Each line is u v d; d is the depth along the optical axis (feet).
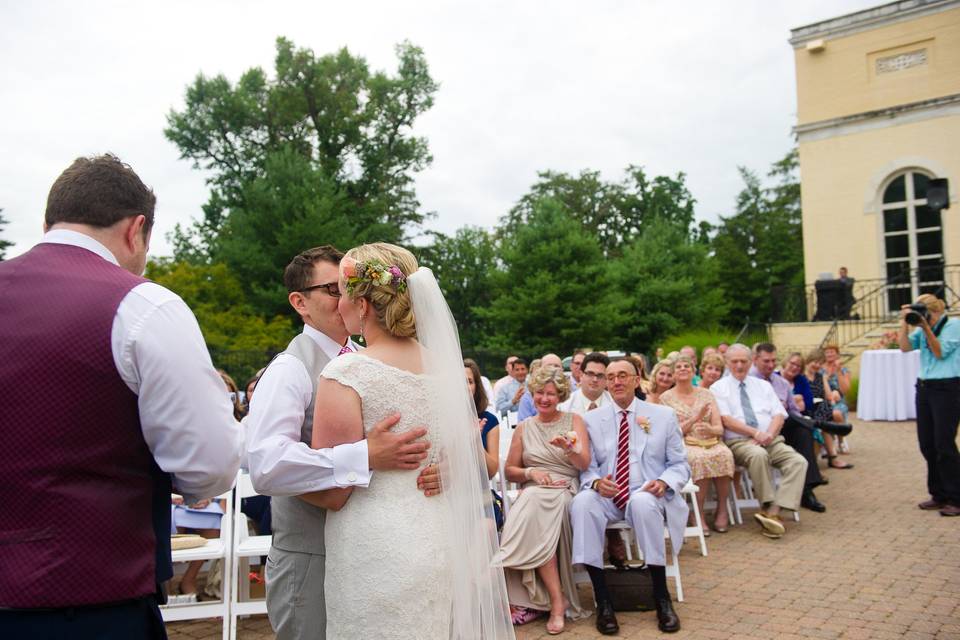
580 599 15.76
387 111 109.19
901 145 58.18
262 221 84.53
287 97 100.83
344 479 6.44
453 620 6.84
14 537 5.13
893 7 58.13
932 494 21.38
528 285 86.99
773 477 22.50
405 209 113.50
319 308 7.93
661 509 14.92
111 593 5.28
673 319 92.99
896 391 38.45
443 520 6.83
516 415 25.68
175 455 5.60
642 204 152.15
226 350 50.93
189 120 101.86
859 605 14.24
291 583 7.27
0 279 5.62
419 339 7.18
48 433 5.21
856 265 60.18
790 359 26.32
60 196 5.94
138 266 6.34
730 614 14.15
